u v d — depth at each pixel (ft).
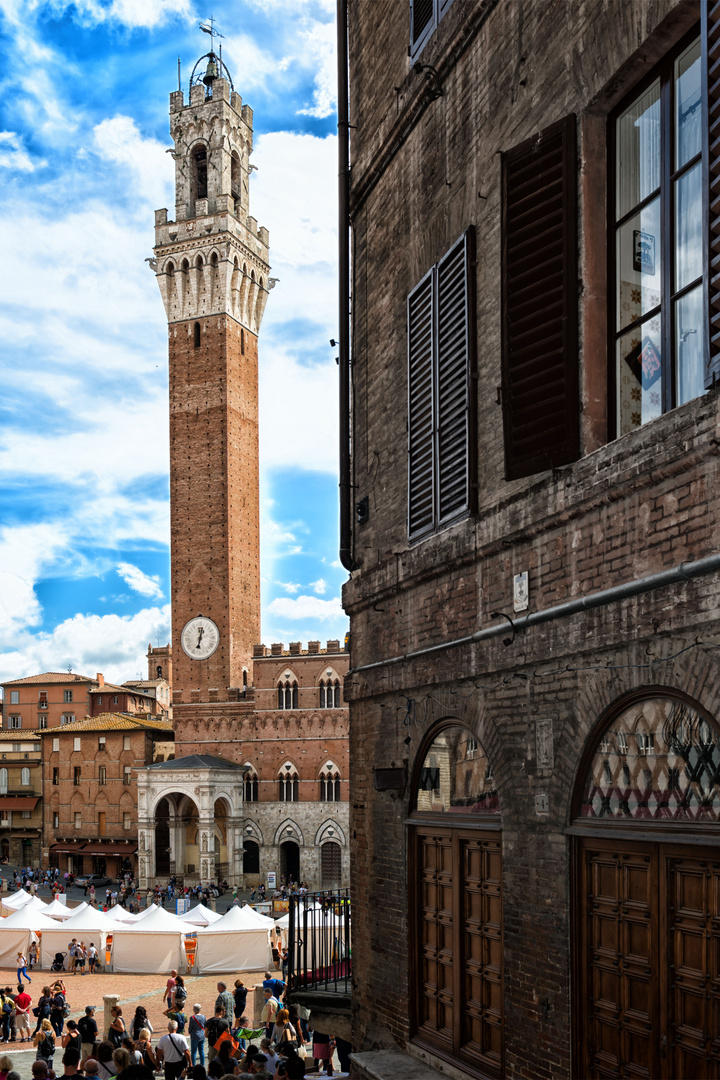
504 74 38.42
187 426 339.98
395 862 46.19
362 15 57.36
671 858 26.76
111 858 328.90
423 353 45.62
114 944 169.17
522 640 34.71
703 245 25.14
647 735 28.14
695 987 25.62
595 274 32.76
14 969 173.47
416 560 44.60
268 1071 71.87
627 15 30.09
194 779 289.94
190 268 345.31
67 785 340.39
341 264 58.34
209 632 323.37
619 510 29.35
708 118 25.17
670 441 26.68
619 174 32.42
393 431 50.37
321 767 298.97
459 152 42.52
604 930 29.55
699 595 25.38
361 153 56.44
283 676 306.35
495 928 36.78
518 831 34.47
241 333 352.28
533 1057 32.58
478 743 38.81
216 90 349.00
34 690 434.30
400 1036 44.50
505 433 35.73
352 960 52.26
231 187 351.87
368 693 51.03
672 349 29.22
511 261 36.14
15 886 304.91
